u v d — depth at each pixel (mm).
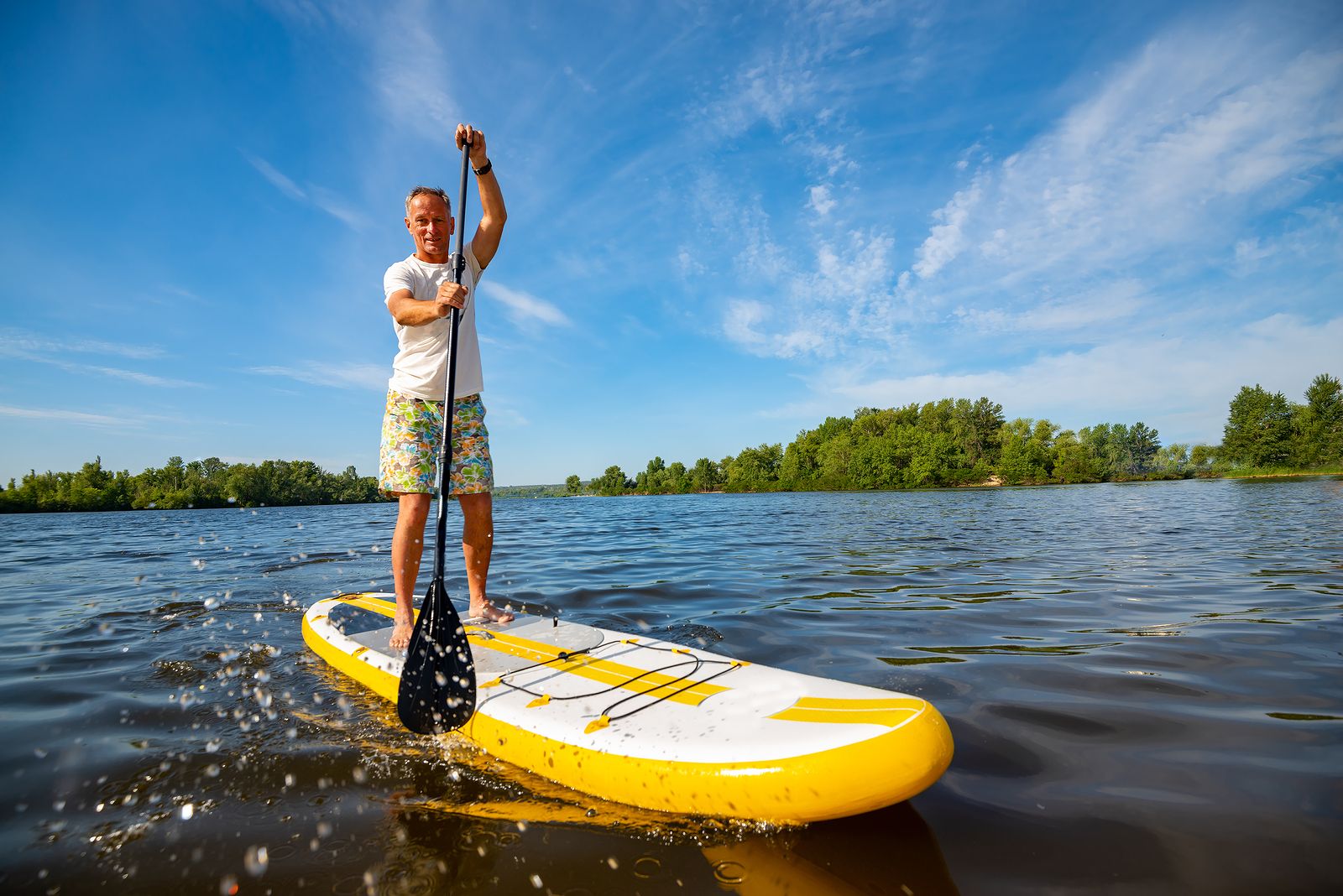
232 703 2766
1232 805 1860
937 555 7770
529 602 4871
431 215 3273
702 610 4637
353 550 8664
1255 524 11555
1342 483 36594
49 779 2068
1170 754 2223
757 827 1777
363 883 1529
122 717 2607
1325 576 5680
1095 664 3281
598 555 8094
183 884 1527
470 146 3256
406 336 3189
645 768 1891
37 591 5785
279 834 1750
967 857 1636
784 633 3941
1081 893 1476
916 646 3662
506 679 2508
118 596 5367
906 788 1731
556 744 2064
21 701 2805
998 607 4664
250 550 8844
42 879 1553
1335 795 1901
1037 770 2121
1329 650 3441
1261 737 2354
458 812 1867
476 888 1503
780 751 1834
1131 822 1781
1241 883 1504
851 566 6852
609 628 4059
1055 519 14086
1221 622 4125
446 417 2791
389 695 2791
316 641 3465
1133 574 6086
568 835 1749
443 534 2619
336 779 2078
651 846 1696
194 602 5027
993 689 2922
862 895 1481
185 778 2076
